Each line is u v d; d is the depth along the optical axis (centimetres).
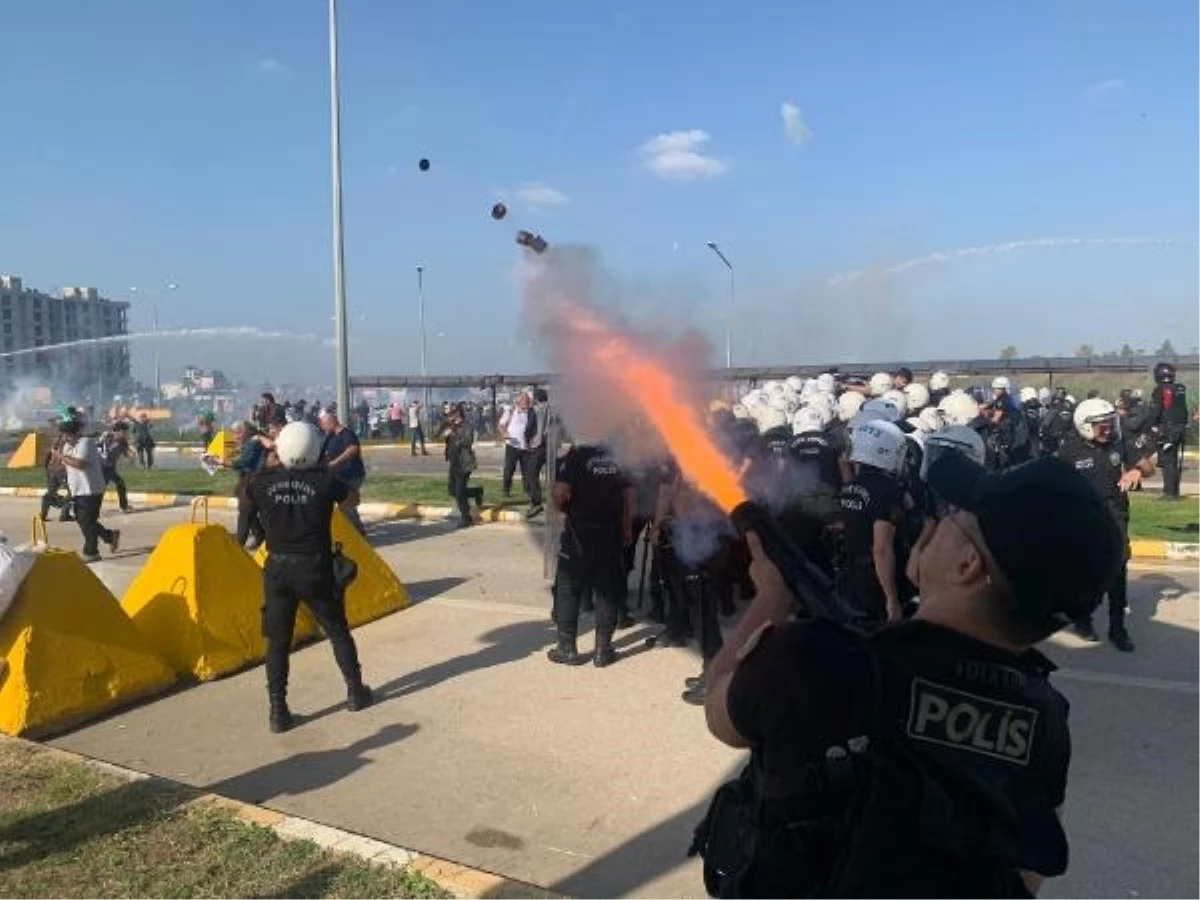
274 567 580
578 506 677
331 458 1131
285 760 533
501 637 774
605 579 682
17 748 527
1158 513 1259
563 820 451
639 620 816
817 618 157
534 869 406
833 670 143
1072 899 372
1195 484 1695
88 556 1205
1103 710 573
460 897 365
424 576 1027
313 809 469
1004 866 140
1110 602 691
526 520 1404
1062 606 142
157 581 711
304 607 767
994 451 961
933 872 138
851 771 139
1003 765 143
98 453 1216
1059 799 155
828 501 478
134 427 2823
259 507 582
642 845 424
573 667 689
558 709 602
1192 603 816
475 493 1431
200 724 591
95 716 604
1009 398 1200
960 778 140
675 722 574
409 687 654
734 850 163
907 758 139
